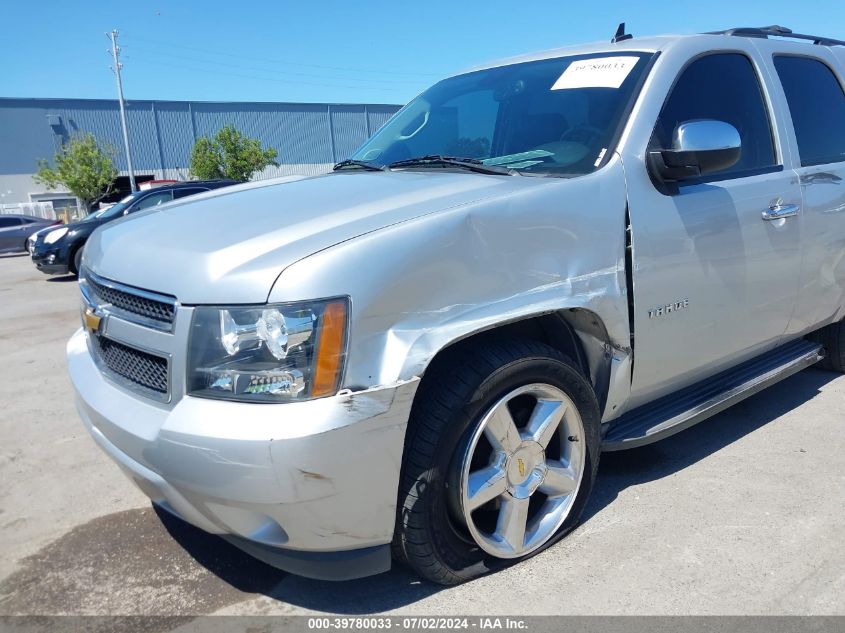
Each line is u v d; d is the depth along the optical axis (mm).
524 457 2461
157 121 46469
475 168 2871
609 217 2586
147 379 2260
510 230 2320
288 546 2113
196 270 2113
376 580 2551
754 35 3650
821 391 4285
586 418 2615
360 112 51531
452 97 3686
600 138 2795
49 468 3676
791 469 3291
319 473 1950
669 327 2840
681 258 2824
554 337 2664
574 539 2750
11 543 2932
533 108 3174
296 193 2732
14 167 44688
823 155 3742
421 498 2199
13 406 4723
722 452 3500
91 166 37875
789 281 3465
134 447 2174
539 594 2422
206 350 2033
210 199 2883
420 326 2107
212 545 2861
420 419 2207
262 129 48531
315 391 1960
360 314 2002
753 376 3510
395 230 2123
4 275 13320
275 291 1979
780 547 2662
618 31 3471
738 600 2367
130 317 2307
